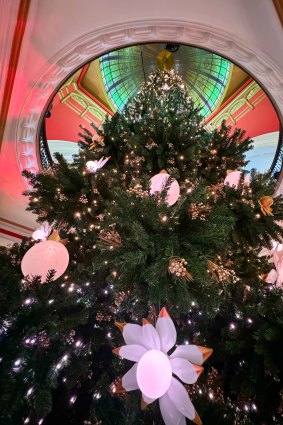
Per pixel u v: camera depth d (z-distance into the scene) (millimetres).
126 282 1056
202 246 1090
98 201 1659
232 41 2904
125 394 864
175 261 896
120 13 2793
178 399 690
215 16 2744
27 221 5188
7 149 4090
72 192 1655
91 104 6871
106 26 2883
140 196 1051
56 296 1048
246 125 6773
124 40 3082
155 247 1028
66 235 1932
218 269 1004
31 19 2656
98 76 6516
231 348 883
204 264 965
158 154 2059
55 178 1656
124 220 994
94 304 1340
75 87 6383
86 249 1846
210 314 1092
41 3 2559
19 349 770
